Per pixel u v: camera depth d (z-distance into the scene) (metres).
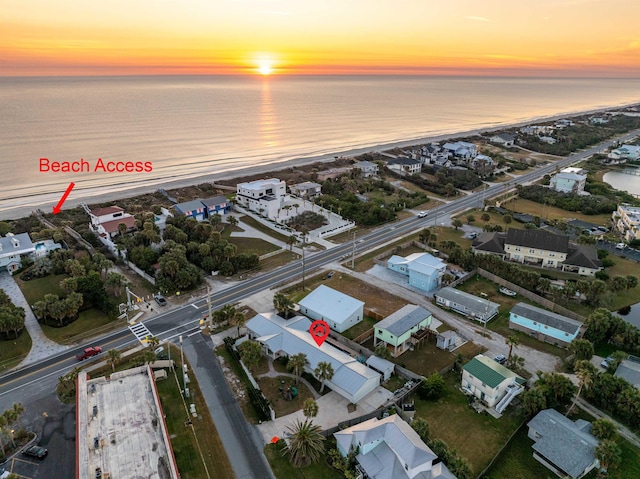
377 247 106.06
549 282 81.25
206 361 62.25
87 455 41.81
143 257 88.00
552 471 45.41
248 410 53.31
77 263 81.06
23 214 123.38
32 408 52.75
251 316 74.38
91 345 65.38
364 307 78.38
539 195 148.00
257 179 169.62
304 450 45.09
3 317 63.19
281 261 97.25
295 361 56.69
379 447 45.50
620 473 45.31
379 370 59.69
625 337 65.62
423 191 157.62
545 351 66.31
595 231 118.38
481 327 72.50
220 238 100.06
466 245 108.12
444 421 52.09
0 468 44.06
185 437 48.69
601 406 54.62
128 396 51.41
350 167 184.62
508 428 51.25
